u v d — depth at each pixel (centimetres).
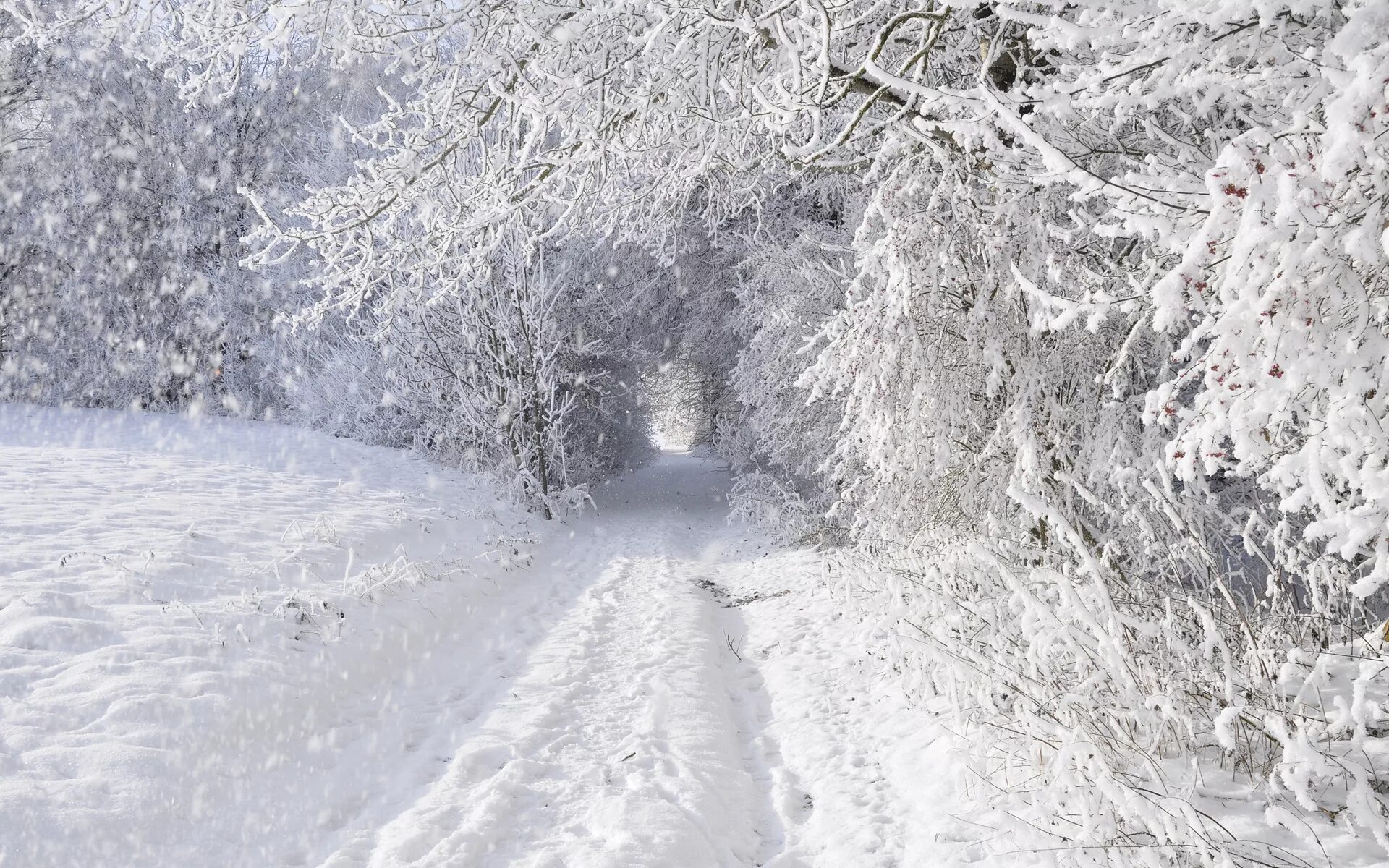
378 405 1778
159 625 570
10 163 1898
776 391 1209
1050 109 278
